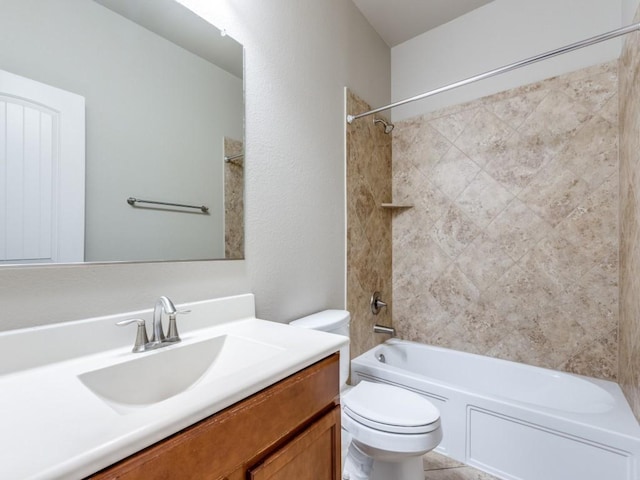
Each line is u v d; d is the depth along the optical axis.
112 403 0.68
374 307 2.11
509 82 1.91
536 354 1.80
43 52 0.73
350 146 1.88
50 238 0.74
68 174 0.77
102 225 0.83
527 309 1.83
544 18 1.81
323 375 0.82
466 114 2.06
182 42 1.02
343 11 1.86
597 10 1.66
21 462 0.37
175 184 0.99
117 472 0.41
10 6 0.69
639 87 1.20
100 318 0.80
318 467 0.78
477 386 1.91
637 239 1.23
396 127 2.38
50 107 0.74
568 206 1.71
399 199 2.35
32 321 0.71
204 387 0.57
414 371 2.12
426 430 1.08
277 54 1.36
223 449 0.55
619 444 1.13
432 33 2.23
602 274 1.62
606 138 1.61
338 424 0.86
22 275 0.70
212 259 1.09
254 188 1.25
